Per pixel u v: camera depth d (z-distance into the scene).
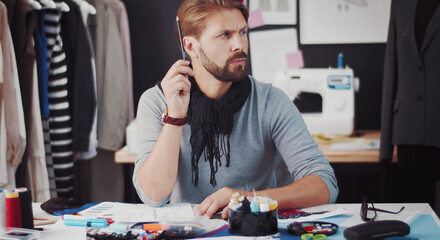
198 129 1.36
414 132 2.08
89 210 1.26
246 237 1.03
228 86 1.40
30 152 2.12
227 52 1.29
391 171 2.87
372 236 0.97
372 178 2.88
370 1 2.82
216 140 1.38
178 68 1.24
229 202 1.19
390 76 2.20
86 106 2.42
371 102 2.89
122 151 2.35
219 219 1.16
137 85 2.97
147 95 1.45
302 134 1.40
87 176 2.72
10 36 1.96
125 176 2.91
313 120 2.50
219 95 1.40
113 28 2.61
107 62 2.61
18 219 1.06
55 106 2.33
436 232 1.03
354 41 2.85
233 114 1.37
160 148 1.27
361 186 2.90
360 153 2.21
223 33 1.28
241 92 1.39
